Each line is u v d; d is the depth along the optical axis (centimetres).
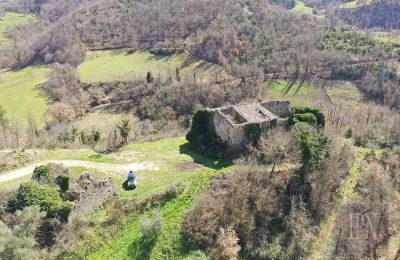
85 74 11369
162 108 9325
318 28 13850
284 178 4878
